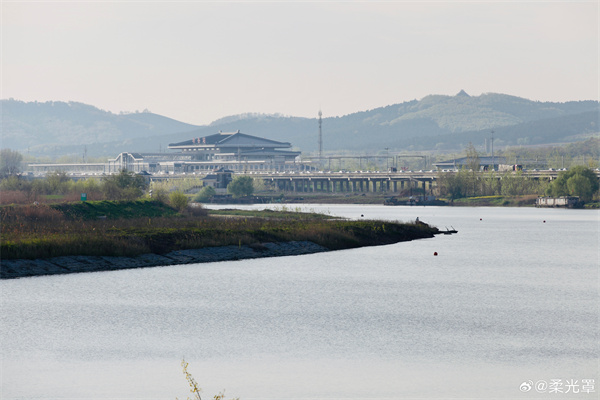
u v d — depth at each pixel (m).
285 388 115.81
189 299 185.88
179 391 114.19
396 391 114.25
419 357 133.38
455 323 161.25
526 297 196.62
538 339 146.88
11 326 155.12
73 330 152.12
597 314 172.25
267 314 170.50
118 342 143.12
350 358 132.62
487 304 185.38
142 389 115.06
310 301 186.75
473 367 126.81
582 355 134.50
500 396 111.75
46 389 114.75
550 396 111.31
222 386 116.81
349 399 110.88
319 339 146.25
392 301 189.00
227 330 153.38
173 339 146.12
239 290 199.38
